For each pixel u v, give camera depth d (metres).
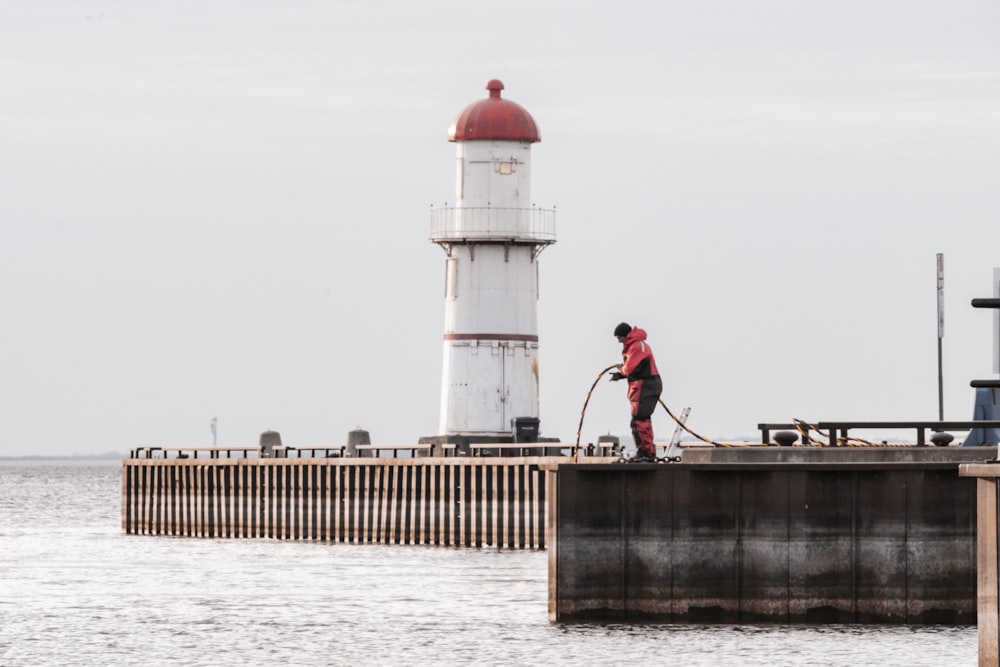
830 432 133.00
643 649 120.56
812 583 126.69
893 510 126.31
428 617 147.50
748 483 127.12
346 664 123.81
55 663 126.94
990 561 87.81
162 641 136.62
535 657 120.06
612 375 134.50
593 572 127.56
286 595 167.75
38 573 198.62
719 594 127.25
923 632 124.50
